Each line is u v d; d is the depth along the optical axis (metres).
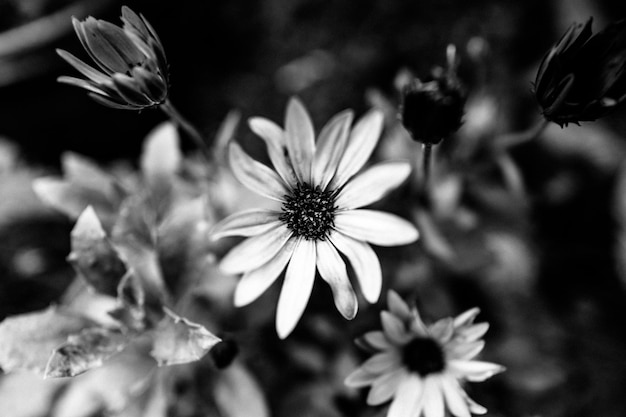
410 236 0.25
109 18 0.43
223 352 0.29
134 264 0.31
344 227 0.25
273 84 0.46
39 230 0.43
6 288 0.42
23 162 0.45
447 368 0.27
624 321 0.40
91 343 0.29
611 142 0.43
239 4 0.46
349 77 0.45
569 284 0.41
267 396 0.33
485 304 0.38
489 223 0.38
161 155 0.35
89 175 0.34
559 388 0.37
